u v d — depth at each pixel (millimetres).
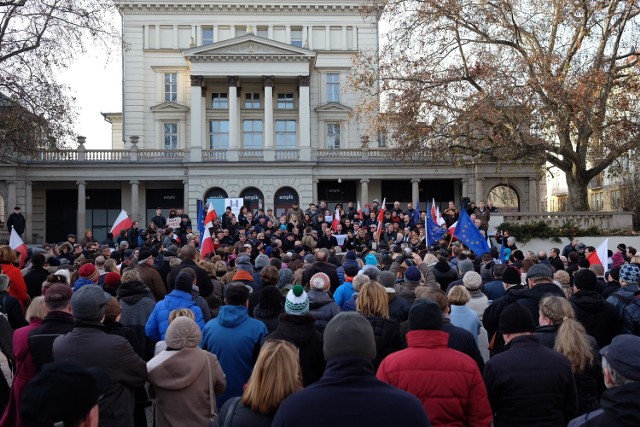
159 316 8250
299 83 51750
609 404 3791
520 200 51000
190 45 52969
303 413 3723
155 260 14938
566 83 27984
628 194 47812
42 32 26828
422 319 5359
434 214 26250
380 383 3883
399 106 30938
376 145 54562
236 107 51500
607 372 4137
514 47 30359
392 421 3672
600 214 31516
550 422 5371
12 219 30031
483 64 28969
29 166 49094
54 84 27391
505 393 5469
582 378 6254
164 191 52438
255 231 27328
